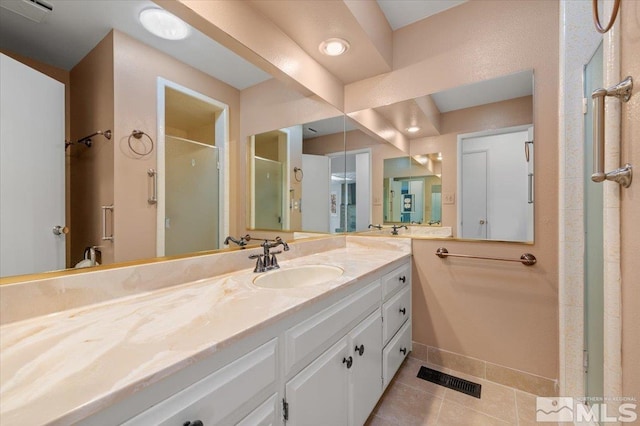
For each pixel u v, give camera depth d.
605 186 0.88
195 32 1.27
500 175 1.71
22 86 0.84
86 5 0.98
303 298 0.94
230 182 1.48
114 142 1.03
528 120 1.62
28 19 0.86
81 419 0.44
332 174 2.13
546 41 1.56
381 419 1.43
